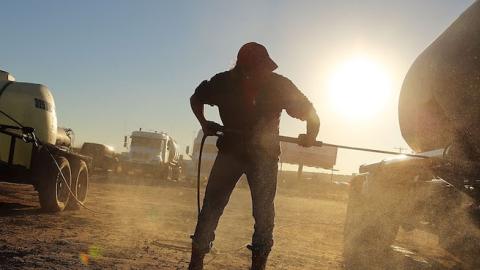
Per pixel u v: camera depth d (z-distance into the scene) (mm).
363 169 9773
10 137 10719
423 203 7895
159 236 8523
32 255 6031
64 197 11547
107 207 13516
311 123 4863
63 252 6391
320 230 12672
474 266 6992
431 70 7242
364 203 8742
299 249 8805
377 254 8516
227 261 6836
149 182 35312
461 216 6945
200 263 4996
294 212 19188
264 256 4816
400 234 12398
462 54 6352
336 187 63031
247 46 4891
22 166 10820
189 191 27969
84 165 13203
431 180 7660
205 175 38312
